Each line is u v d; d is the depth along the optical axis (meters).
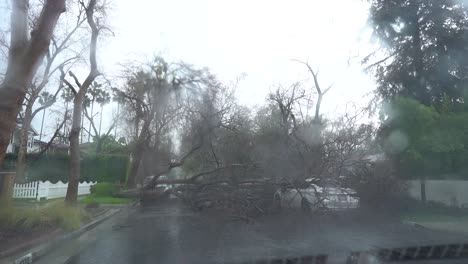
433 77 21.81
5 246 9.37
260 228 13.70
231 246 10.20
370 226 13.90
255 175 17.41
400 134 18.38
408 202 17.59
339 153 16.19
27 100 22.47
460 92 21.00
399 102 18.73
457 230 13.01
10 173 15.66
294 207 15.91
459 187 19.44
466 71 21.41
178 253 9.35
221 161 20.09
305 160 16.25
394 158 18.31
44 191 22.58
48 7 10.82
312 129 18.72
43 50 10.88
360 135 17.19
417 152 17.56
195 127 21.81
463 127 17.36
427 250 9.45
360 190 15.81
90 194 28.81
